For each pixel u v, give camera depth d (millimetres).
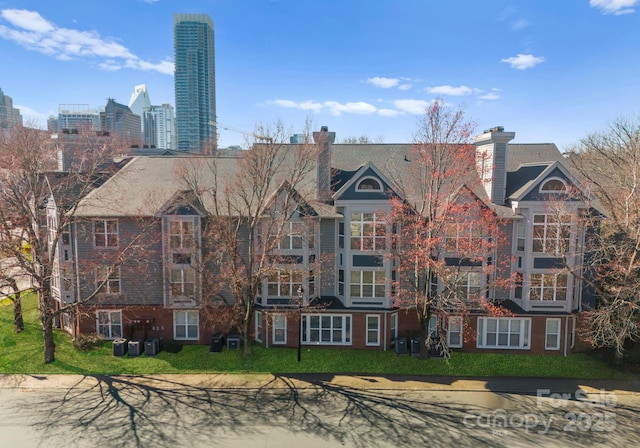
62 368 23797
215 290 25000
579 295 26203
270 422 18797
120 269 26641
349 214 25875
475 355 25844
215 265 26875
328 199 27250
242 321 26484
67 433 17828
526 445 17312
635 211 24016
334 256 27156
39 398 20766
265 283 26469
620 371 23859
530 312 25734
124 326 27047
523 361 25141
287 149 31281
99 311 26875
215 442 17281
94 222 26359
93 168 25609
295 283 26453
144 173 30000
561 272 24031
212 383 22516
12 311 32219
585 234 25922
